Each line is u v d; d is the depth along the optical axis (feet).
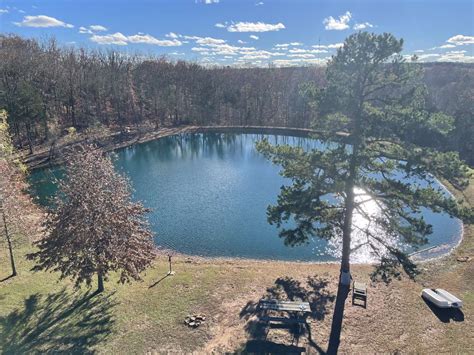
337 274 71.26
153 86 284.82
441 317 55.98
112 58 298.15
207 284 65.87
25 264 70.13
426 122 47.65
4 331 50.11
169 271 71.72
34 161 159.94
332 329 52.54
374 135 49.39
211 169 173.27
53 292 60.90
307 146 212.23
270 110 297.94
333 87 51.24
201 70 338.75
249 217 113.29
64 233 51.57
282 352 47.65
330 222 57.67
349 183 51.16
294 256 88.58
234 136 255.50
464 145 163.84
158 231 102.42
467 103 174.40
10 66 191.31
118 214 54.65
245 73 343.87
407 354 47.78
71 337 49.60
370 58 48.91
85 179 53.72
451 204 47.06
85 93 244.01
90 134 196.24
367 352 48.11
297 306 53.26
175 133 253.65
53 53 261.24
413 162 48.06
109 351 47.34
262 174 164.25
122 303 58.49
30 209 78.69
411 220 51.75
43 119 179.52
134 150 210.59
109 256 51.16
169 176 159.94
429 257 84.69
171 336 50.78
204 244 94.99
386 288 65.00
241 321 54.44
